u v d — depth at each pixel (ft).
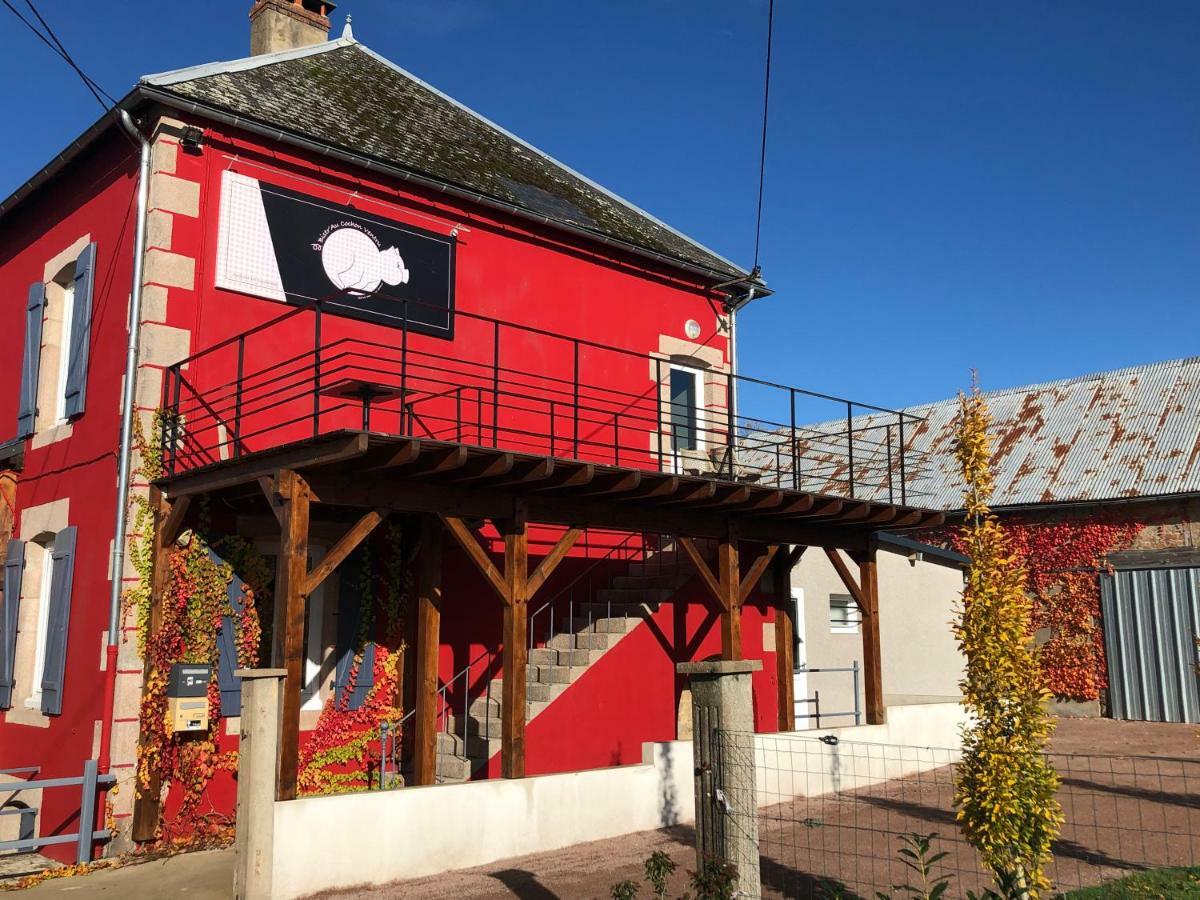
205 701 26.21
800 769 31.81
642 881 21.57
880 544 50.08
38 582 32.68
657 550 39.70
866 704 36.29
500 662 34.30
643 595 35.73
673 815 27.86
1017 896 16.63
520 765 25.14
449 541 33.45
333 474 23.50
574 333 38.78
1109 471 53.42
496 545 34.91
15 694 31.86
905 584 51.93
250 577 28.12
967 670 19.40
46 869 24.41
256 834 20.11
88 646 27.81
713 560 36.96
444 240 35.12
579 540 37.73
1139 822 24.80
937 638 50.44
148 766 25.64
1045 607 53.98
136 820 25.35
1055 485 54.49
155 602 26.40
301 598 22.39
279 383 30.35
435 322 34.37
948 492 58.13
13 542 32.91
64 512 30.68
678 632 35.45
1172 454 52.08
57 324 34.37
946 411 68.18
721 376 44.04
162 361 27.84
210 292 29.09
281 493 22.71
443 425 34.06
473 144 41.68
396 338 33.35
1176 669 49.37
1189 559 49.42
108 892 21.71
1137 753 39.22
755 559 36.83
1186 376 58.08
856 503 33.22
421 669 27.61
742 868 15.60
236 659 27.55
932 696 49.85
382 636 30.91
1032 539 54.75
